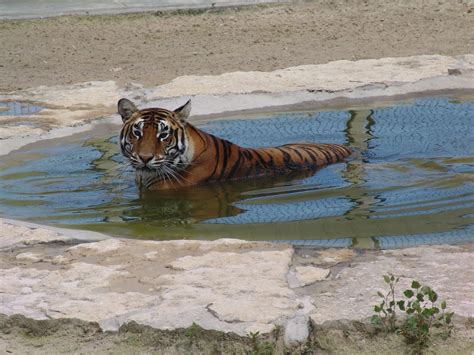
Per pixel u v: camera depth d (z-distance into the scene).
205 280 8.14
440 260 8.48
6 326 7.66
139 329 7.36
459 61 20.11
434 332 7.11
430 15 27.16
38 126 16.00
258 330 7.13
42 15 28.67
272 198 11.40
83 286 8.17
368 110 16.80
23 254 9.13
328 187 11.80
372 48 22.81
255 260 8.59
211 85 18.50
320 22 27.02
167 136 11.85
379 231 9.82
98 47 24.34
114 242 9.35
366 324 7.22
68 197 11.80
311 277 8.16
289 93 17.83
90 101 17.83
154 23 27.59
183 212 10.95
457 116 15.92
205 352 7.12
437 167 12.62
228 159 12.39
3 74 21.16
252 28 26.50
